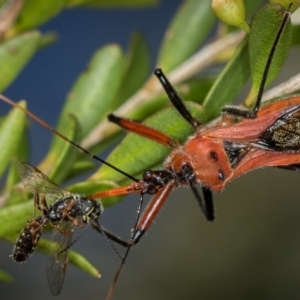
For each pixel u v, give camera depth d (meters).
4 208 0.15
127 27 0.28
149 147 0.16
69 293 0.27
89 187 0.16
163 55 0.17
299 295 0.27
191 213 0.28
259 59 0.15
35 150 0.25
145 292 0.28
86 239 0.26
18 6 0.16
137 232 0.16
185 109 0.16
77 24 0.27
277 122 0.16
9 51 0.16
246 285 0.28
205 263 0.28
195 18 0.17
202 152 0.16
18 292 0.26
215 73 0.17
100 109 0.17
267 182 0.28
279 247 0.28
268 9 0.15
